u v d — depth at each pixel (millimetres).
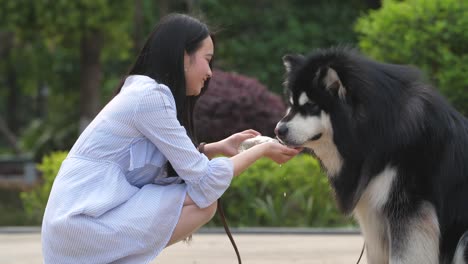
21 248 6840
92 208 3521
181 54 3754
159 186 3760
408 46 9164
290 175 9203
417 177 4047
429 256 4074
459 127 4203
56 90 21812
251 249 6715
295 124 4156
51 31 15578
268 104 9188
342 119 4062
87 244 3527
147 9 19438
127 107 3629
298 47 17250
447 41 9203
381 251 4289
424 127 4062
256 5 18922
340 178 4258
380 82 4070
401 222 4066
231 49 17688
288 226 9016
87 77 17203
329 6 18453
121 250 3570
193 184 3703
